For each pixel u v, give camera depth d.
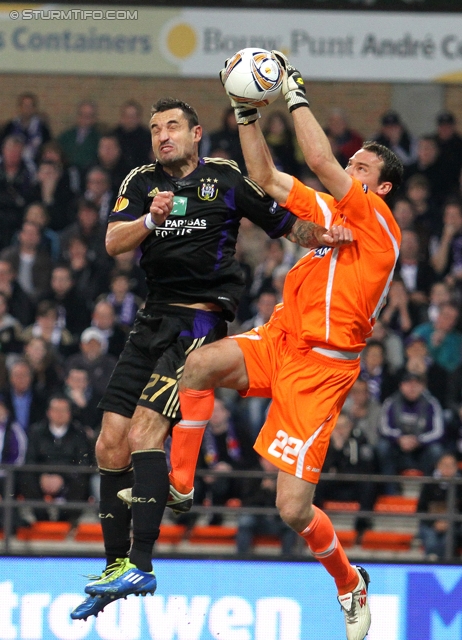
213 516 30.97
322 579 25.36
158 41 39.34
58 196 39.97
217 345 16.36
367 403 32.16
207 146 40.88
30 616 25.17
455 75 39.09
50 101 45.50
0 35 39.53
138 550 15.29
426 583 25.61
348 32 39.03
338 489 30.16
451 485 27.84
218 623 25.20
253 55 15.83
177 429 16.02
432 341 35.75
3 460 31.44
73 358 33.69
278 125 41.25
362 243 16.28
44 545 30.06
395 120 42.00
